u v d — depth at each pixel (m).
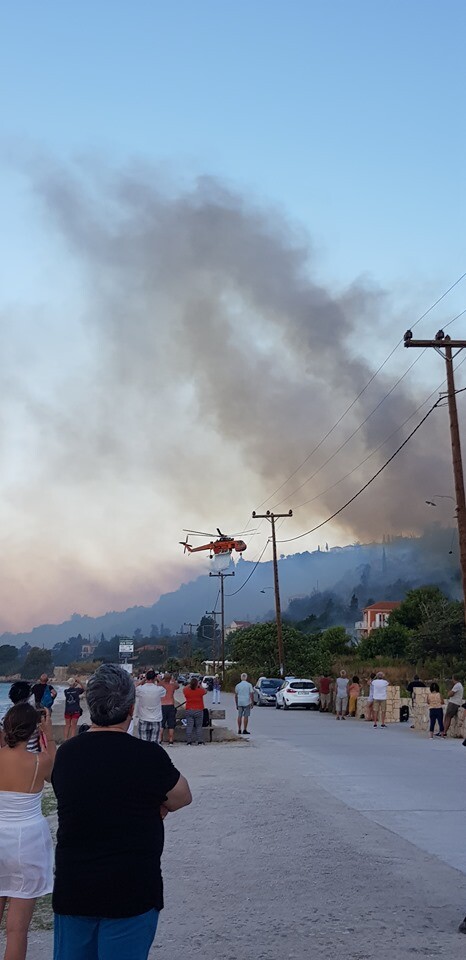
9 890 5.37
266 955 6.24
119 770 3.81
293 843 10.08
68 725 21.55
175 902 7.70
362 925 6.95
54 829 11.24
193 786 14.62
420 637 64.25
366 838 10.32
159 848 3.85
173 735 22.58
